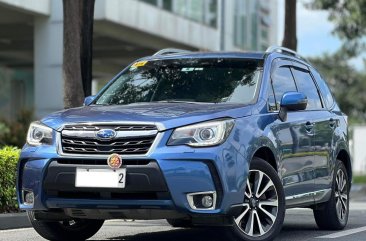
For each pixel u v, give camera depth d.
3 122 20.56
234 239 7.07
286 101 7.79
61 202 6.79
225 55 8.40
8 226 9.98
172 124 6.59
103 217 6.86
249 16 35.69
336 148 9.34
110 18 22.27
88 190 6.62
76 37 12.62
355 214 12.45
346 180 9.80
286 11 18.19
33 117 21.17
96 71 34.84
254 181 7.22
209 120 6.71
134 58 31.33
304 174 8.33
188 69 8.29
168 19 25.97
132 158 6.51
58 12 22.28
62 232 7.99
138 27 23.92
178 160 6.46
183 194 6.45
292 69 8.82
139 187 6.47
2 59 32.53
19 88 33.31
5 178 10.52
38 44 22.42
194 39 28.11
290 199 7.98
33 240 8.49
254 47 36.56
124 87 8.37
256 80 7.86
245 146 6.89
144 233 9.25
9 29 25.38
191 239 8.55
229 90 7.77
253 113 7.31
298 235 8.94
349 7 22.89
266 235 7.33
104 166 6.59
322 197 8.91
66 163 6.75
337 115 9.67
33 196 6.93
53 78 22.28
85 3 13.02
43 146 6.95
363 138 43.09
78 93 12.61
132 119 6.70
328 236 8.82
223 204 6.59
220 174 6.55
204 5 29.09
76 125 6.84
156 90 8.09
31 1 21.52
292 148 7.98
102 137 6.64
